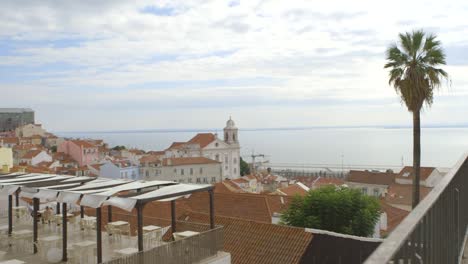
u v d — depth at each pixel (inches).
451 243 175.5
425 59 874.1
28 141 5093.5
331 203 970.1
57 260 573.0
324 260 713.0
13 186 638.5
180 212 1038.4
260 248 776.9
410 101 877.8
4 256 597.6
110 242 682.2
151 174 4165.8
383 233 1209.4
